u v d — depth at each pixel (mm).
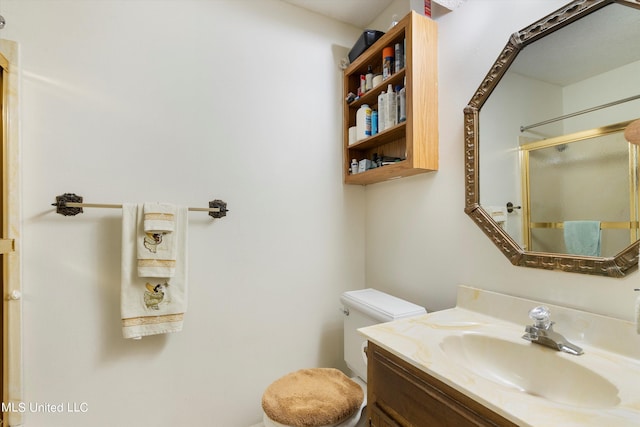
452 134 1305
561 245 940
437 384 716
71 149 1225
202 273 1440
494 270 1143
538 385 825
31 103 1166
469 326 1022
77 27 1240
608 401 674
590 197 876
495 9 1142
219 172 1488
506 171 1091
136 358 1308
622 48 816
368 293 1567
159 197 1364
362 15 1792
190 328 1410
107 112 1282
